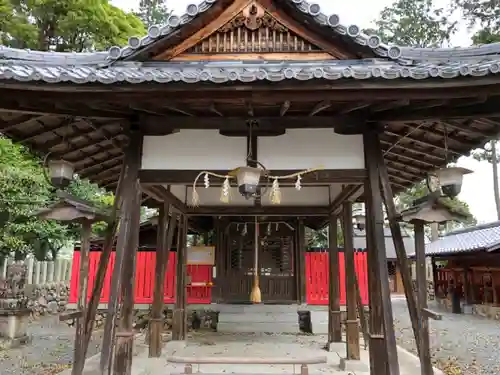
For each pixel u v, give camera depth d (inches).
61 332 434.3
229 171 191.8
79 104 173.0
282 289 473.7
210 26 196.2
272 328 429.7
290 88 155.1
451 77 147.8
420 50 199.9
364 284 474.9
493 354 368.5
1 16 456.4
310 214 347.9
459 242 740.7
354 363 255.0
